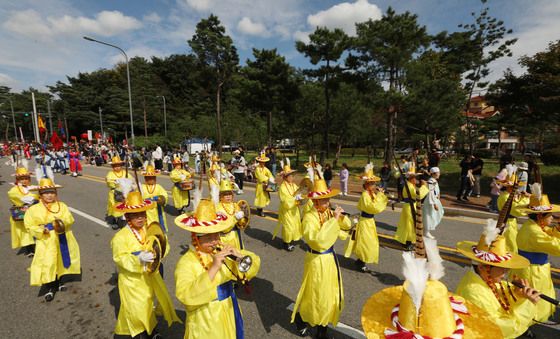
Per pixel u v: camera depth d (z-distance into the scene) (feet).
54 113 209.46
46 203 16.65
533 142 139.13
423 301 6.21
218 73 113.70
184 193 34.50
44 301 16.46
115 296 16.98
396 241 25.58
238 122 136.36
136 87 193.57
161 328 14.08
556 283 17.92
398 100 62.13
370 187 19.45
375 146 124.36
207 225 9.30
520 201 19.88
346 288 17.51
